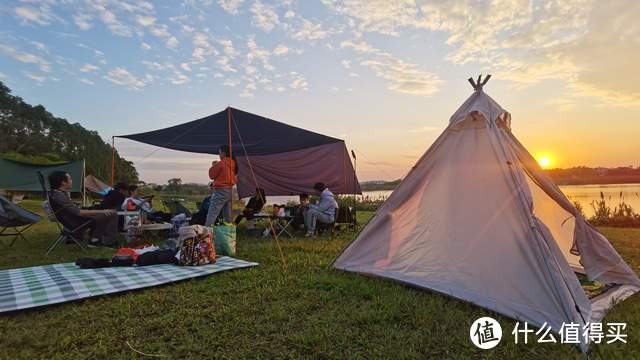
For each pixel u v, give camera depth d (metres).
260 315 3.00
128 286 3.68
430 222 3.92
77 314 2.99
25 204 17.56
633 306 3.26
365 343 2.49
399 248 4.05
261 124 7.05
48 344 2.48
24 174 12.38
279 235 7.92
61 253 5.72
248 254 5.57
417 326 2.77
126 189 7.62
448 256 3.62
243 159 11.59
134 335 2.63
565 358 2.29
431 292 3.51
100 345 2.45
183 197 10.70
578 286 2.88
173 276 4.09
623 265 3.82
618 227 11.09
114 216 6.18
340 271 4.31
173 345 2.47
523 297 2.98
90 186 12.84
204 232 4.89
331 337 2.58
